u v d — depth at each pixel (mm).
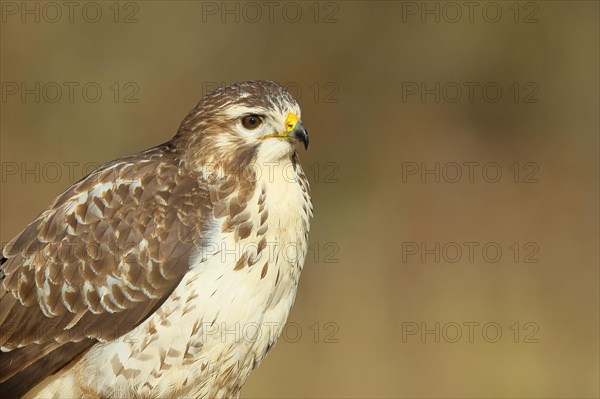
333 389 14953
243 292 7977
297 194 8289
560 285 16703
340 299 16375
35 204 17281
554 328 15969
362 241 17562
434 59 19047
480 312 16203
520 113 19266
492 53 19328
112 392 8023
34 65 17703
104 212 8008
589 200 18359
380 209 18000
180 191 8086
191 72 18141
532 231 17734
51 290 7965
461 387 15078
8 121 17547
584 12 19531
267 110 8195
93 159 17766
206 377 8102
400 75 18844
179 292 7895
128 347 7934
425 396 15055
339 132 18516
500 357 15484
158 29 18062
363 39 18703
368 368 15219
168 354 7930
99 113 17875
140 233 7957
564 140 19266
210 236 7961
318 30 18516
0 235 16938
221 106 8250
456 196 18156
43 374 8031
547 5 19562
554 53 19484
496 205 18094
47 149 17609
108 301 7930
